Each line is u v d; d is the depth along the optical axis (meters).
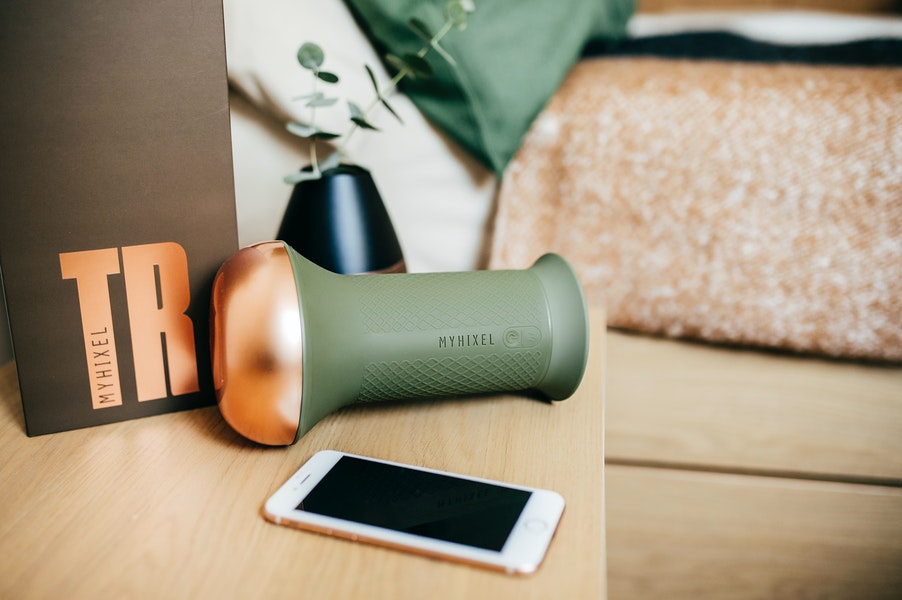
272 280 0.46
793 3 1.41
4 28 0.44
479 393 0.56
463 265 0.84
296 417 0.46
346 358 0.48
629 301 0.82
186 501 0.45
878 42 0.92
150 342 0.53
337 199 0.60
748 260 0.78
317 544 0.41
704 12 1.40
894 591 0.82
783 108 0.77
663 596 0.88
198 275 0.53
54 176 0.48
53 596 0.38
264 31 0.71
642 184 0.79
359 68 0.75
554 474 0.47
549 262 0.56
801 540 0.83
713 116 0.78
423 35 0.68
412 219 0.81
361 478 0.46
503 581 0.38
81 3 0.46
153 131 0.50
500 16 0.78
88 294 0.51
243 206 0.77
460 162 0.81
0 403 0.56
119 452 0.50
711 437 0.85
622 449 0.87
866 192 0.75
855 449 0.81
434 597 0.37
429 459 0.49
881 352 0.77
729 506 0.84
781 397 0.83
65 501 0.45
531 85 0.78
